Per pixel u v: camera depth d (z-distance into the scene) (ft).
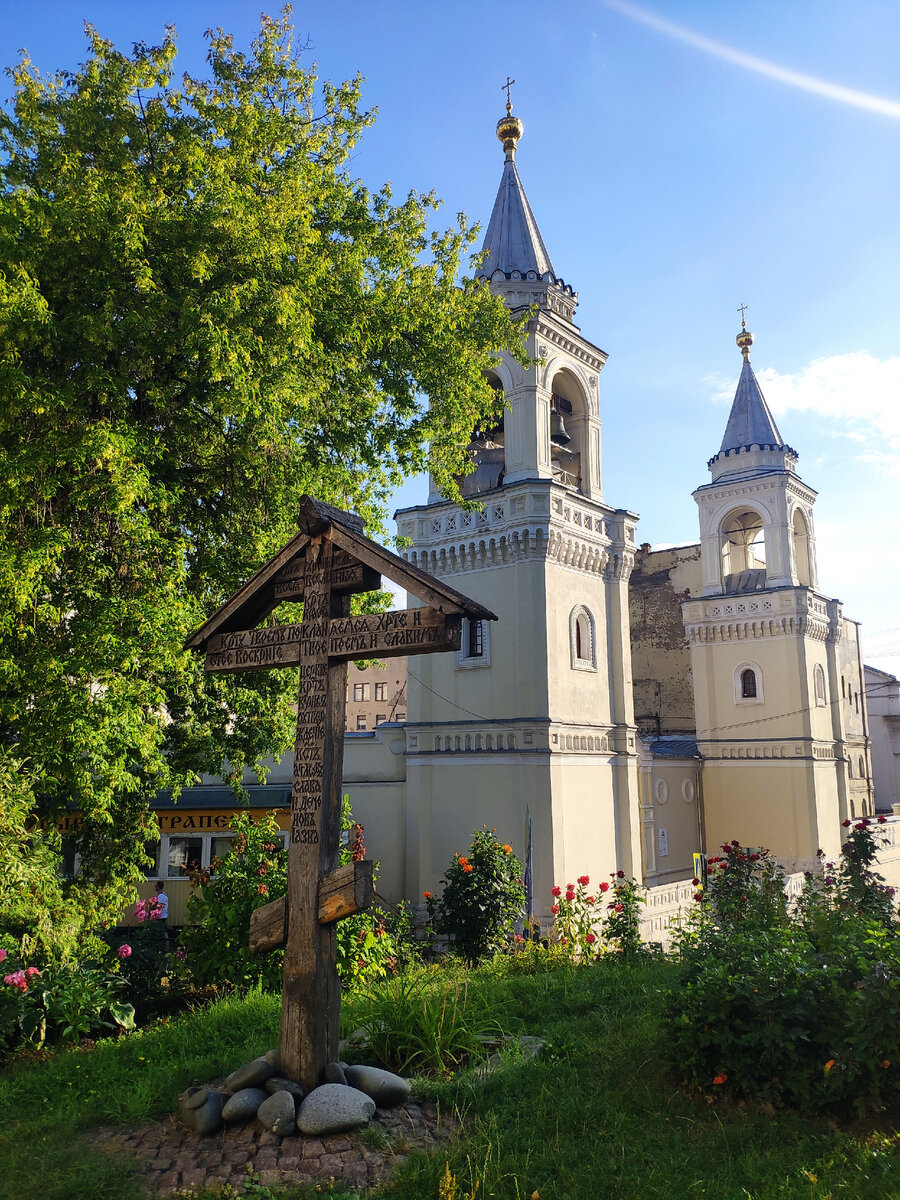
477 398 54.60
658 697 142.72
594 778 75.56
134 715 34.37
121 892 42.57
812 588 128.36
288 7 51.16
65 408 34.68
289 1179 15.40
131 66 43.19
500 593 75.97
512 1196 14.75
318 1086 18.16
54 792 37.93
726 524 131.54
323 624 20.75
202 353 36.37
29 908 29.37
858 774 135.74
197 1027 25.16
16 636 33.71
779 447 126.31
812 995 18.71
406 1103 18.53
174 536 41.14
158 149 43.75
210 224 38.73
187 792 68.23
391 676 188.75
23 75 43.45
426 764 77.46
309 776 19.93
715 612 124.57
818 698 121.90
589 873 72.33
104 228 35.42
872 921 24.89
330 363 46.21
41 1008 25.07
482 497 77.56
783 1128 17.35
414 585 19.54
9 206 34.53
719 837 119.96
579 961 36.50
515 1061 20.72
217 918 32.45
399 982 24.67
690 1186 14.92
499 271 81.00
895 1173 15.07
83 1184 15.25
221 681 44.65
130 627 34.45
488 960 41.39
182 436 40.86
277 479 42.16
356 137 53.93
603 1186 14.94
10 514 33.45
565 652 74.64
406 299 52.19
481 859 48.67
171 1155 16.53
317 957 18.79
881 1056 17.83
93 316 35.22
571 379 84.23
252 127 45.34
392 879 77.30
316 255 45.11
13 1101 19.66
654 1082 19.71
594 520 80.43
